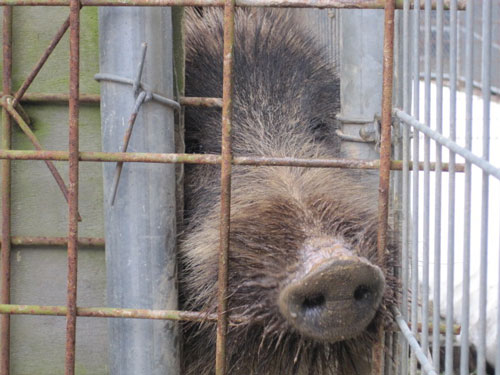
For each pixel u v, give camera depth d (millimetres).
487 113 746
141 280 907
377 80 1019
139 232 904
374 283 833
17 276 986
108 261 919
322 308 831
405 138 877
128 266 906
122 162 867
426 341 837
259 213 932
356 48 1018
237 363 940
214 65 1147
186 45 1175
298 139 1110
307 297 833
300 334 853
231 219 946
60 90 978
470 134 772
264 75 1152
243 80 1146
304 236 882
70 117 847
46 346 995
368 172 1061
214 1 840
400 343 929
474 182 1974
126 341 911
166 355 918
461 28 1200
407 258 883
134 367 911
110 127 909
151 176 905
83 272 988
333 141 1152
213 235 967
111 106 906
